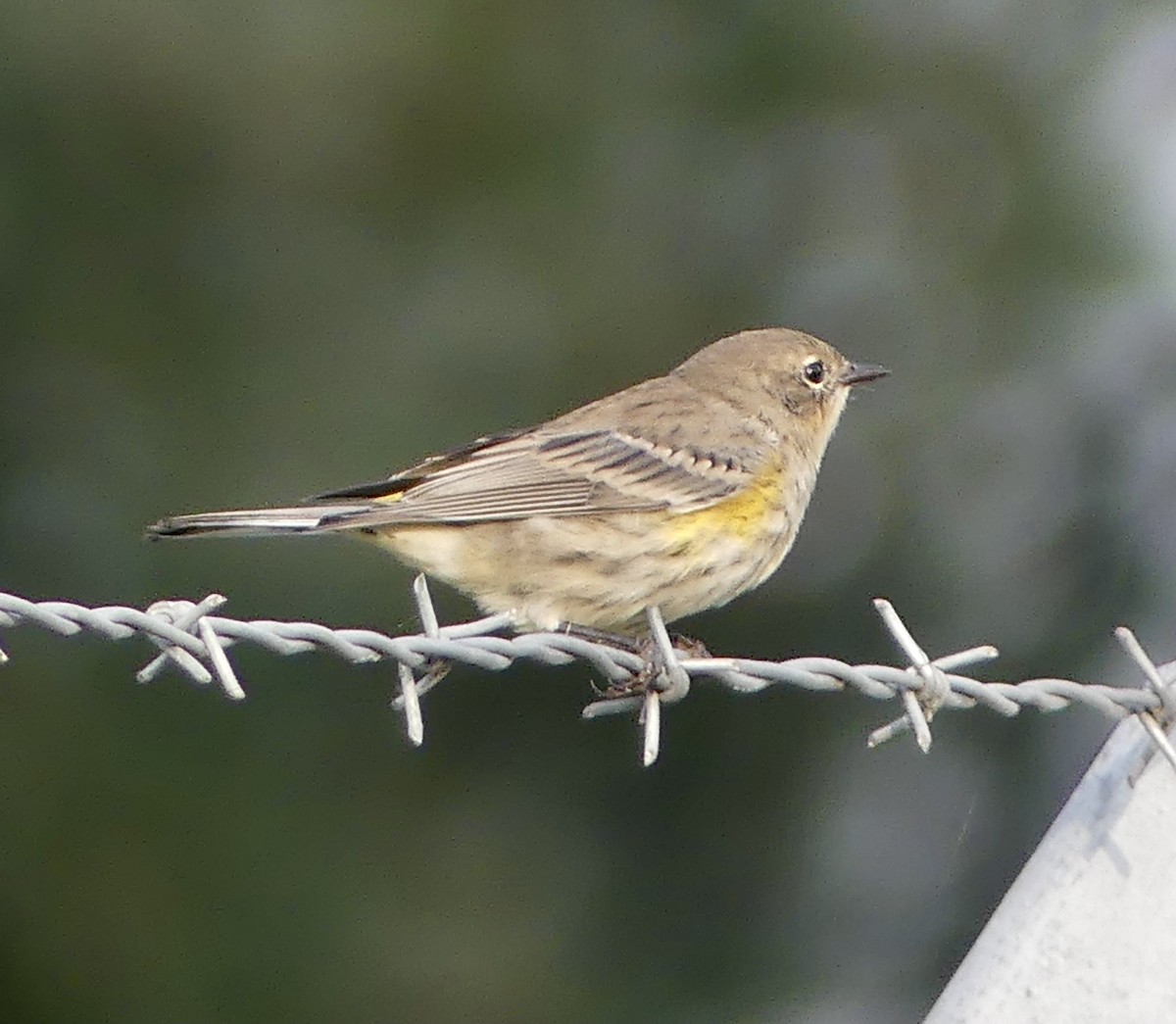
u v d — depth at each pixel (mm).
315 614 12500
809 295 13867
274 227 13234
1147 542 13938
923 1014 13242
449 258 13281
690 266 13625
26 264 13055
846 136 13938
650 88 13578
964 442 13812
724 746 13305
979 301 13898
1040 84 13992
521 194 13352
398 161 13242
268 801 12625
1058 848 6203
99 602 12828
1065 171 13891
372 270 13234
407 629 12477
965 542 13758
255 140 13086
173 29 12758
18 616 5957
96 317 13102
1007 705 6848
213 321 13156
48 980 12188
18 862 12289
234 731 12648
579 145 13469
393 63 12992
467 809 12969
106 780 12453
